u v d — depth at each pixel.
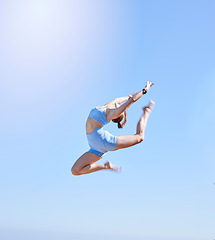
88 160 4.59
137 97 4.30
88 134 4.54
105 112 4.46
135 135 4.60
